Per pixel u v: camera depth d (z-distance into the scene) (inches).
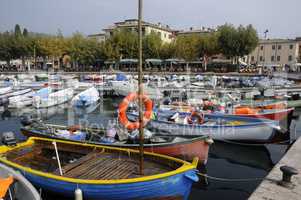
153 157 292.0
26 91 946.7
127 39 1889.8
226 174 366.3
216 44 1819.6
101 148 320.5
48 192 262.7
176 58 1888.5
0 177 243.1
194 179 254.4
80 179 242.7
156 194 243.9
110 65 2105.1
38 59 2561.5
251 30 1766.7
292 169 227.6
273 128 450.0
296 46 2393.0
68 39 2101.4
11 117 724.7
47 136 398.6
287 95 889.5
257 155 441.7
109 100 1033.5
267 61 2529.5
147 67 1974.7
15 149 330.0
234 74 1557.6
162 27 2588.6
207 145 369.4
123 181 234.5
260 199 205.9
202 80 1285.7
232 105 680.4
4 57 2132.1
